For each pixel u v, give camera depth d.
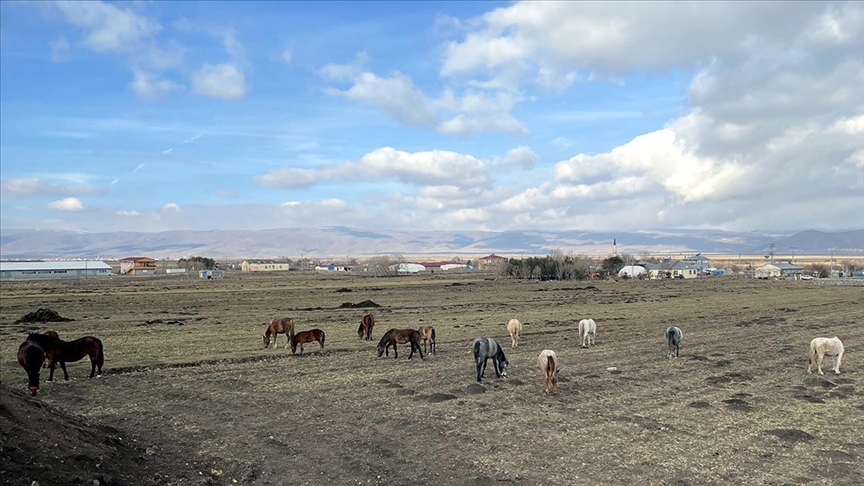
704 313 53.75
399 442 15.08
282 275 189.38
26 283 123.94
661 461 13.61
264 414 17.94
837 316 49.78
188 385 22.20
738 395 20.06
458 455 14.06
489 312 56.16
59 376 23.91
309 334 30.36
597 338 35.72
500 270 154.50
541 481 12.45
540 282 124.88
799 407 18.45
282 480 12.61
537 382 22.47
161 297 79.25
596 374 23.91
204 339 36.19
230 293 88.81
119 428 16.38
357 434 15.76
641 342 33.81
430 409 18.33
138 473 12.66
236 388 21.67
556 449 14.48
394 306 64.06
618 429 16.14
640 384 22.00
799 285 113.25
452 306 63.81
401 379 23.20
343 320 48.03
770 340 34.44
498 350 23.02
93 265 185.62
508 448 14.55
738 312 54.59
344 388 21.55
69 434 13.16
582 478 12.62
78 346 23.06
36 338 21.84
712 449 14.42
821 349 23.42
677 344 28.25
